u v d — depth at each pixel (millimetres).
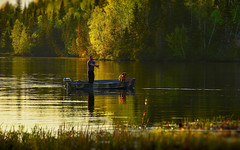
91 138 28188
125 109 49031
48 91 72062
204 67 171875
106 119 40781
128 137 26016
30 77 107812
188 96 64938
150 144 21844
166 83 90812
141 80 99562
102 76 114438
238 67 171875
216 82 93562
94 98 61750
